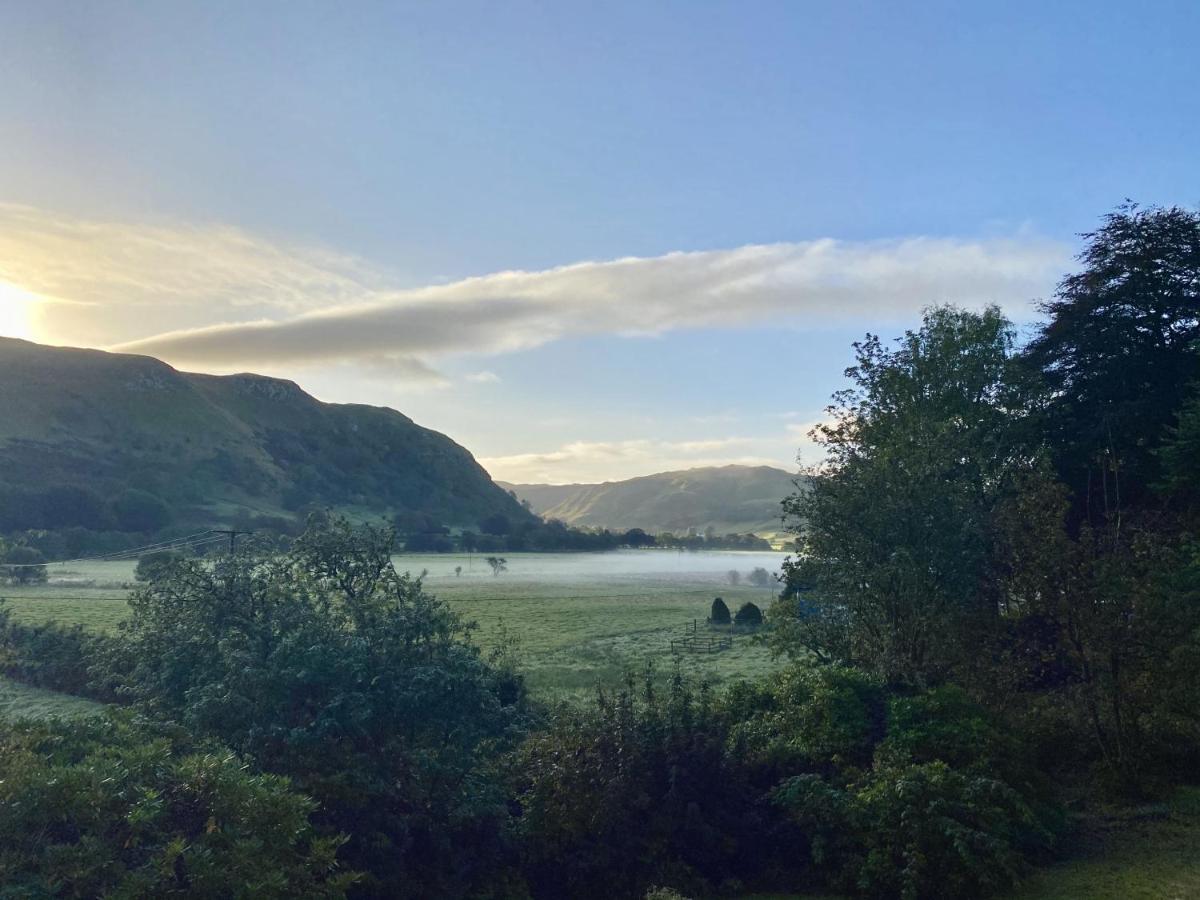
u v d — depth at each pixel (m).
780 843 13.17
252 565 14.36
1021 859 11.76
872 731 14.73
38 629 30.97
